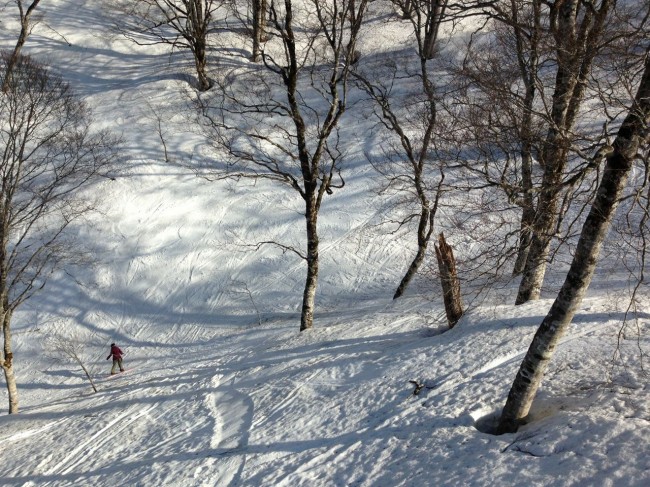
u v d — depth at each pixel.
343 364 14.35
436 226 23.30
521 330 12.89
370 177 26.80
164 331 23.05
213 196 27.28
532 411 9.70
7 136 27.25
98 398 18.27
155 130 29.59
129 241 26.06
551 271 18.50
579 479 7.59
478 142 12.72
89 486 11.88
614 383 9.71
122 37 34.91
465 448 9.14
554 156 10.49
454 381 11.55
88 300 24.66
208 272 24.84
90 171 26.83
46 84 29.77
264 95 30.78
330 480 9.61
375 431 10.68
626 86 7.38
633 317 12.19
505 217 17.19
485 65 21.14
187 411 14.75
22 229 26.02
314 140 28.78
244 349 19.12
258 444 11.54
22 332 23.84
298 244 25.11
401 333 15.70
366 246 24.34
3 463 14.30
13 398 19.34
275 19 17.39
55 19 35.53
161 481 11.09
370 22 35.53
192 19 30.62
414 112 26.27
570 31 12.09
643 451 7.68
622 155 7.20
